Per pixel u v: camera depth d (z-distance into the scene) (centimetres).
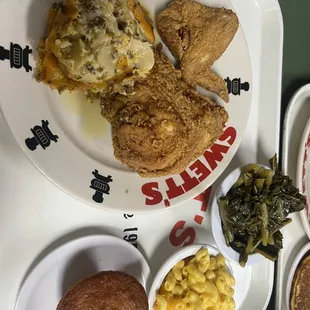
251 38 38
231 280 35
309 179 41
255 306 38
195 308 33
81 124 30
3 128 29
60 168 29
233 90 35
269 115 38
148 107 29
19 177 30
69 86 28
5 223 30
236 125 35
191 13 32
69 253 31
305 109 41
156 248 34
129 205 31
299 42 41
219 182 36
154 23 32
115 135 30
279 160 39
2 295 30
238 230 34
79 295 29
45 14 28
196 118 31
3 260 30
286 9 41
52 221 31
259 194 34
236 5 37
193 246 34
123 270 32
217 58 33
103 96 30
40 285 30
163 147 29
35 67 28
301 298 40
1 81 27
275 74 38
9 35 27
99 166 31
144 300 30
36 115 28
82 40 26
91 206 30
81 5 26
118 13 27
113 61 27
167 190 32
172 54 33
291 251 41
